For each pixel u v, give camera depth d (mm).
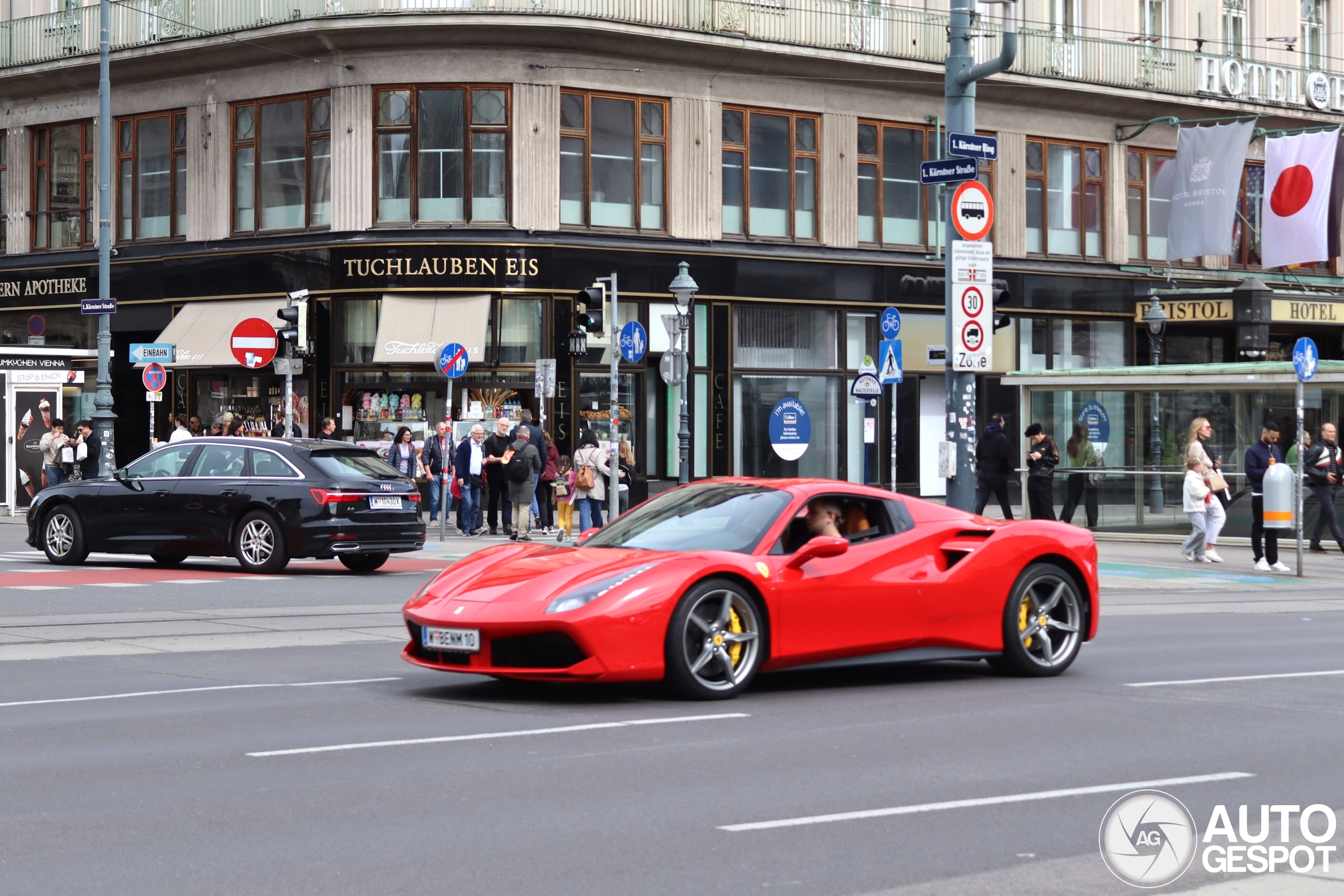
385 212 31359
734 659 9906
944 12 35438
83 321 35656
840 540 9891
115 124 35094
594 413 31891
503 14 30438
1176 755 8109
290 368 26234
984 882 5613
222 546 19141
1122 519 27141
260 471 19047
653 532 10484
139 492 19500
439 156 31219
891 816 6652
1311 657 12555
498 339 31047
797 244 34031
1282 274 40969
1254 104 39438
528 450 25547
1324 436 24859
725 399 33156
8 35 36156
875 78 34656
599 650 9227
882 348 25359
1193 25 39719
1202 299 37312
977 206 17531
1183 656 12562
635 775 7484
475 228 30984
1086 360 37969
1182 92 38312
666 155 32594
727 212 33406
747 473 33656
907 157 35688
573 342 27688
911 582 10461
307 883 5547
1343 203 36125
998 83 35562
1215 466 23562
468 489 27016
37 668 11492
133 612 14977
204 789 7145
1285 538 27375
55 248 36344
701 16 32188
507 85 31203
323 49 31453
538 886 5527
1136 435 26984
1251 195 40281
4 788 7172
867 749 8203
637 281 32094
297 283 31906
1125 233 38406
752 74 33469
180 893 5426
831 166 34469
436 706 9594
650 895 5422
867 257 34750
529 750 8125
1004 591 10906
